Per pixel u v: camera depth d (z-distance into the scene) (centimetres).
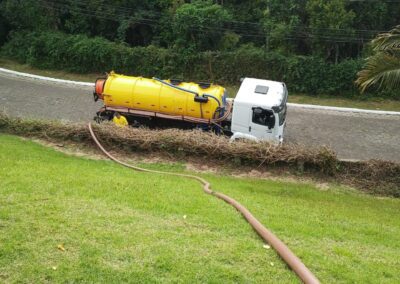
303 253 786
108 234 782
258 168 1767
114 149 1848
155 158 1800
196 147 1788
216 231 862
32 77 3244
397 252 909
